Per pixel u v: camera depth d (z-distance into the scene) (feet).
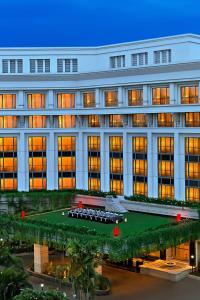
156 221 223.10
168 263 214.07
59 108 279.28
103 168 268.82
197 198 232.94
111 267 220.23
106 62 287.48
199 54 256.93
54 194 272.10
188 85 232.73
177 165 237.25
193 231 210.18
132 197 250.16
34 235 208.74
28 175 283.79
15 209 271.90
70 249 152.76
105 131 265.54
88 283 151.64
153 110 242.17
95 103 269.85
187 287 193.88
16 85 277.23
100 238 185.16
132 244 184.24
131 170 258.57
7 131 279.69
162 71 236.84
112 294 185.88
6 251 168.76
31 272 211.41
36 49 292.20
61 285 194.70
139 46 271.28
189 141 234.58
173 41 256.93
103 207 261.85
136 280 202.90
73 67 293.84
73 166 284.00
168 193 244.01
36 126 283.59
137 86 250.57
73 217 232.32
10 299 148.15
